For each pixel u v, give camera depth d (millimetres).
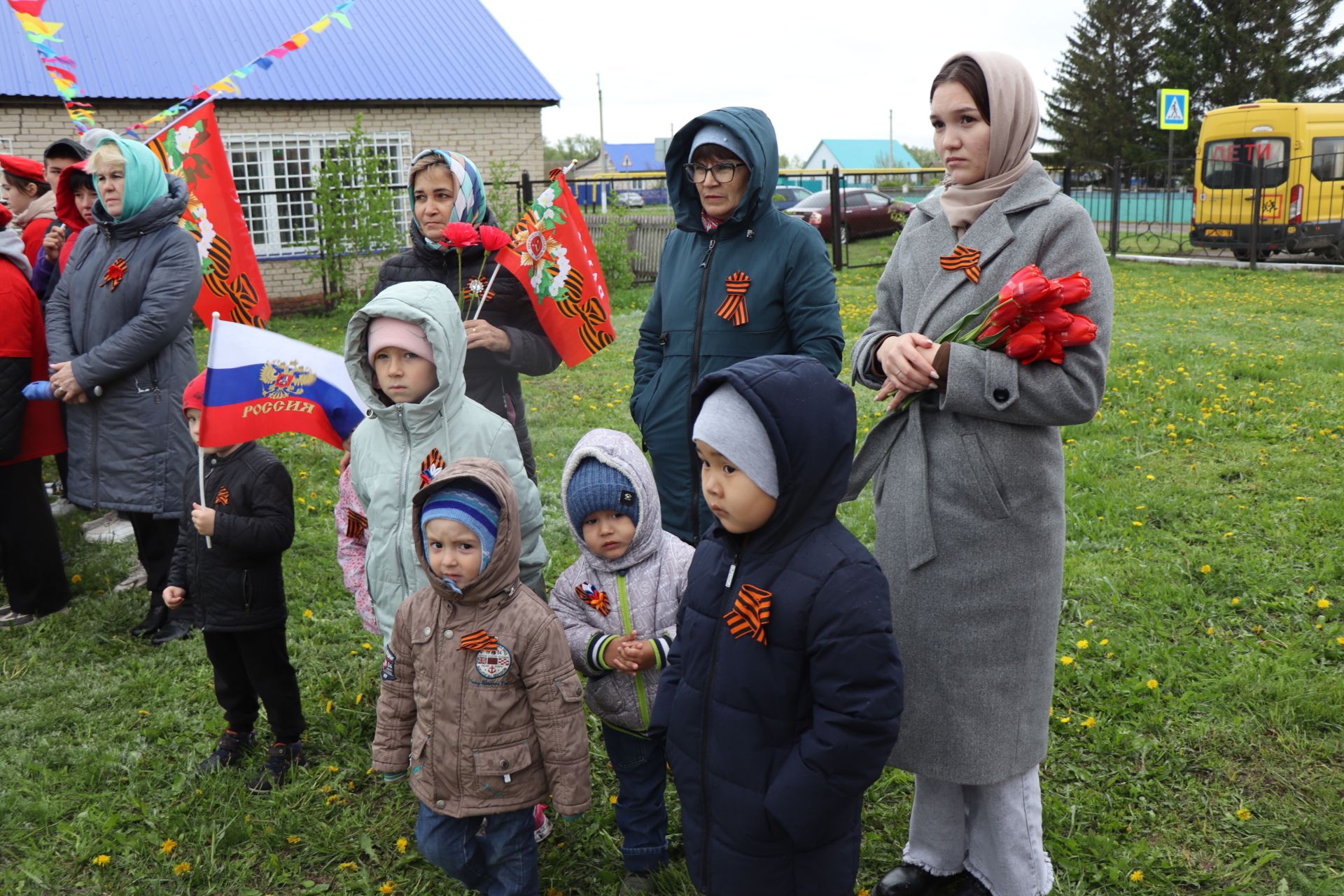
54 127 13250
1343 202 16250
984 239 2281
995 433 2262
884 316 2553
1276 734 3271
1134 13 46906
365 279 14352
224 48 14711
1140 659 3742
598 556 2732
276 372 3273
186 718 3742
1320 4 42156
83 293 4344
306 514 5734
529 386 8633
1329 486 5383
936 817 2537
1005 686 2324
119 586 4996
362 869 2908
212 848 2971
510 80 16219
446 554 2441
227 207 4766
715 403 2027
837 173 16969
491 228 3574
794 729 2053
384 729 2646
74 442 4375
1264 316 11039
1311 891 2588
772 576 2049
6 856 3037
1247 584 4281
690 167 3064
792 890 2096
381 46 15922
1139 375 7977
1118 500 5293
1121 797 3041
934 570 2314
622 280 14539
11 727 3701
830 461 2025
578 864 2900
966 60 2293
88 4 14398
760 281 3029
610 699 2672
